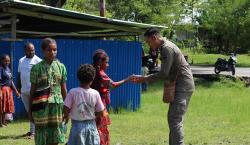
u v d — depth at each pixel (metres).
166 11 34.19
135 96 13.74
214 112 13.54
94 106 5.99
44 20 13.05
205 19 47.56
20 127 10.52
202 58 46.81
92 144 5.94
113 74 13.44
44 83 6.43
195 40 53.59
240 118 12.32
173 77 7.01
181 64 7.03
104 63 7.04
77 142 5.88
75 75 12.91
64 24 13.60
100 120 6.77
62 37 16.78
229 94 18.77
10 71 10.70
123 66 13.61
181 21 37.47
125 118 12.07
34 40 12.11
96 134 5.99
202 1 45.69
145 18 33.91
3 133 9.72
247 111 13.86
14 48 11.79
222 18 46.25
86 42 13.06
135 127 10.66
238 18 45.41
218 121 11.91
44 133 6.39
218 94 18.69
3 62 10.52
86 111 5.91
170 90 7.00
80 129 5.88
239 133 10.16
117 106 13.45
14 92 11.52
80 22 12.80
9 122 11.16
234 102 16.11
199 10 46.38
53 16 12.34
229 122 11.76
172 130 7.02
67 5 29.41
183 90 7.03
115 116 12.45
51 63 6.52
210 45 56.66
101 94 6.98
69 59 12.81
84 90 5.96
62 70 6.63
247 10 45.06
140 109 13.80
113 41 13.45
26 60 9.09
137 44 13.79
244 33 45.84
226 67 26.56
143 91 19.45
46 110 6.39
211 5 46.84
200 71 29.89
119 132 10.02
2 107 10.55
